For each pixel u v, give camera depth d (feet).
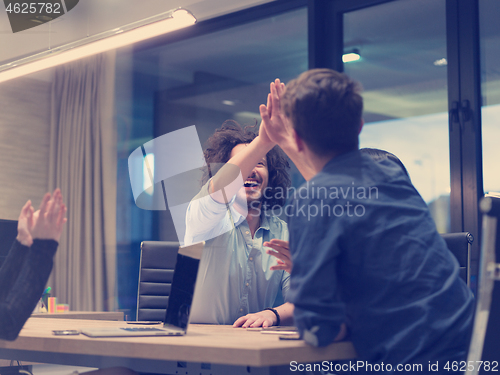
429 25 11.44
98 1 14.43
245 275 5.87
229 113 15.28
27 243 3.76
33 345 3.82
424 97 11.37
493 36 10.62
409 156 11.44
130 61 16.61
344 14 12.60
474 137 10.41
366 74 12.28
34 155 17.15
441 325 3.23
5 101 16.78
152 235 15.93
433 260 3.41
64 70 17.15
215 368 3.53
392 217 3.45
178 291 4.14
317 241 3.31
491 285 2.79
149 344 3.25
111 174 15.94
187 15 9.52
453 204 10.59
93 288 15.65
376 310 3.28
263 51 14.61
